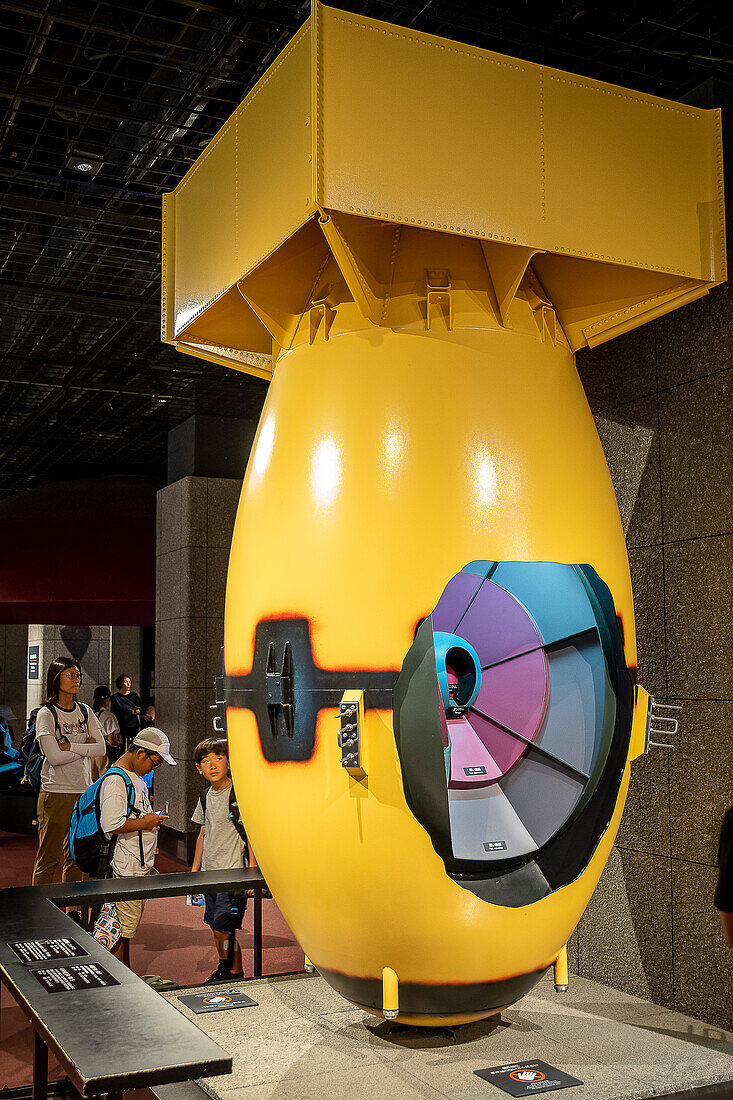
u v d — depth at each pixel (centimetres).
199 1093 326
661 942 425
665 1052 354
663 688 434
